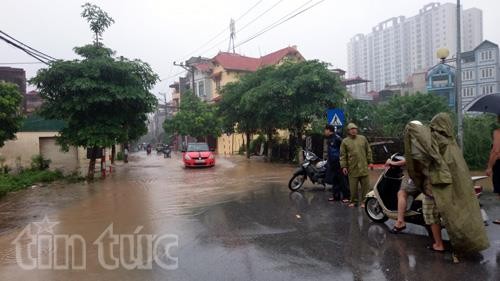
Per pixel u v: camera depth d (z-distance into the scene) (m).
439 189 4.93
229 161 24.89
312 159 11.06
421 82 50.41
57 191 13.26
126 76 15.85
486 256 5.00
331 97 18.78
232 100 23.78
